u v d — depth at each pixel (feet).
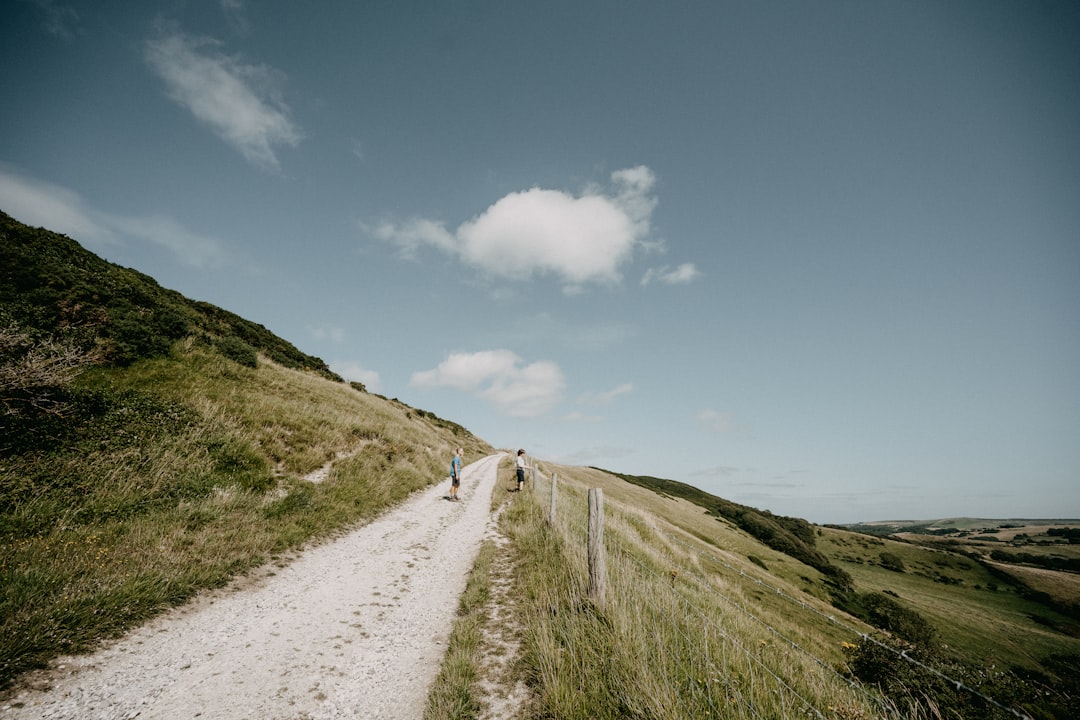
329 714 12.51
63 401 30.12
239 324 99.45
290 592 20.79
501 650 16.21
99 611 15.34
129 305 52.85
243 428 39.09
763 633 23.16
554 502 34.73
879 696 14.52
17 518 20.43
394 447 57.57
